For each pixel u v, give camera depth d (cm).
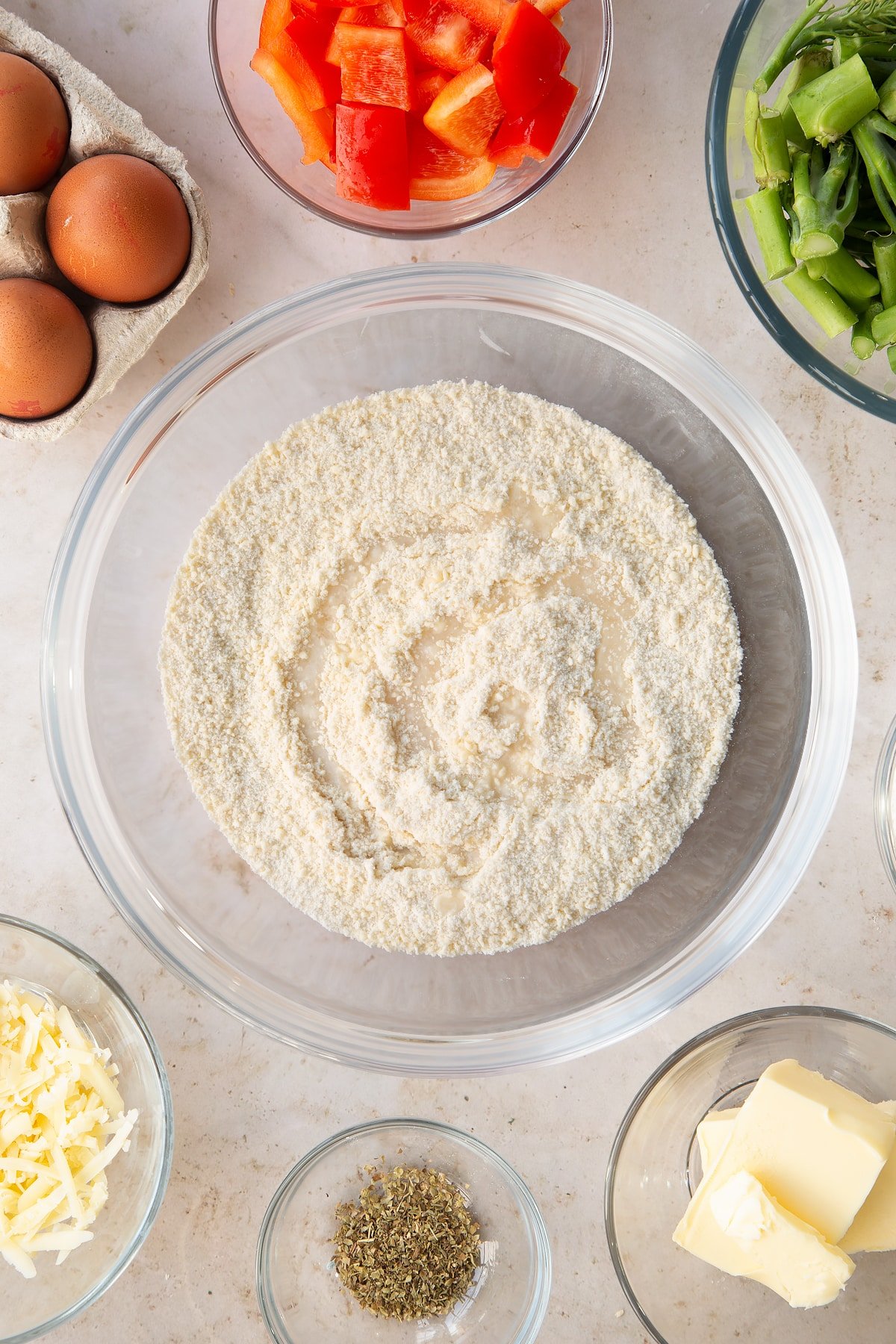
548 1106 59
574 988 58
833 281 53
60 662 58
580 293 57
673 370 57
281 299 56
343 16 54
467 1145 58
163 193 54
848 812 59
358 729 57
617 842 57
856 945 59
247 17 57
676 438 58
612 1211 55
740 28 53
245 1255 58
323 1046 58
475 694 57
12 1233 54
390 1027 58
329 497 57
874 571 59
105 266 54
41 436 56
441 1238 58
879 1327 57
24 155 53
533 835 57
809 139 53
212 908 58
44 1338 58
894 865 58
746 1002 59
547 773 57
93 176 53
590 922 58
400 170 55
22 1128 55
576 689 57
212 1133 58
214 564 57
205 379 57
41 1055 55
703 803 57
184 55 57
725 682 57
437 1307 58
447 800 57
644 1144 57
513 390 59
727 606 58
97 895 59
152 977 59
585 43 56
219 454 59
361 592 57
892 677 59
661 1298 57
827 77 51
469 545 57
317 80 55
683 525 57
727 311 58
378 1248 58
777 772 58
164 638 57
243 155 58
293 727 57
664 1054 59
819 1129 54
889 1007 58
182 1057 59
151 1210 55
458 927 57
